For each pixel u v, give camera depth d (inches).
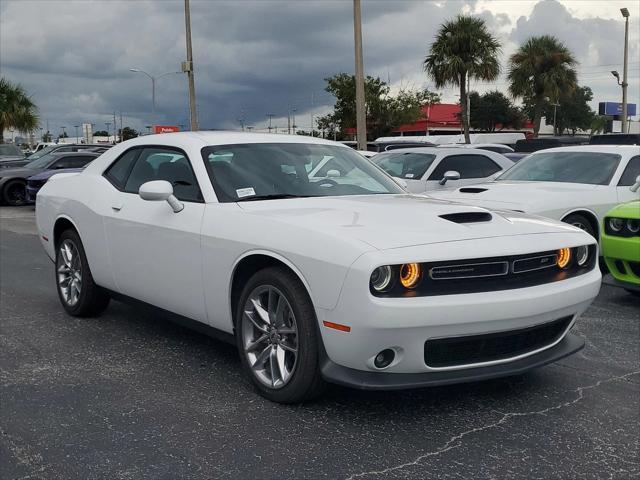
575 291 145.9
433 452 127.0
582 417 144.0
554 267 147.0
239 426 137.9
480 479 117.0
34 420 141.1
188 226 165.0
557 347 152.9
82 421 140.5
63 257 225.3
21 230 507.5
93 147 920.9
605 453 127.5
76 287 222.1
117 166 206.8
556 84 1379.2
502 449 128.5
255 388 156.1
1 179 738.2
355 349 129.9
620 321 225.1
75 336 203.9
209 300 161.9
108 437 132.9
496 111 2760.8
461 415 144.3
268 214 152.4
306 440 131.5
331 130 1499.8
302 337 139.0
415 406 148.8
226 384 162.4
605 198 298.5
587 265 155.1
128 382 164.1
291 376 143.2
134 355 185.3
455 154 411.8
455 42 1190.3
